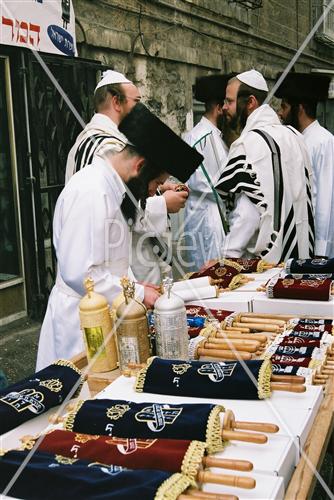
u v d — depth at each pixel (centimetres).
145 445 113
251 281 239
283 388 140
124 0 472
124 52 481
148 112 185
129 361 159
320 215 341
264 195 266
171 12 530
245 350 166
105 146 201
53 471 106
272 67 680
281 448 116
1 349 387
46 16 386
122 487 101
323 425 131
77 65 427
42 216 432
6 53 400
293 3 625
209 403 131
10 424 132
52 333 210
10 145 418
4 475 107
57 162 439
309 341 170
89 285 163
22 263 431
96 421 126
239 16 625
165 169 187
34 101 409
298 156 277
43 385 144
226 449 117
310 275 225
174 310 158
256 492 103
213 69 603
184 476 103
